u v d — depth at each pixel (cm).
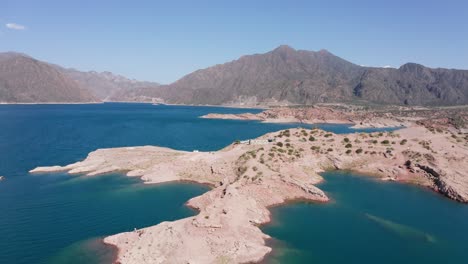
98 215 9394
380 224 8825
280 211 9619
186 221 7944
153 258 6769
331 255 7194
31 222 8931
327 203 10325
